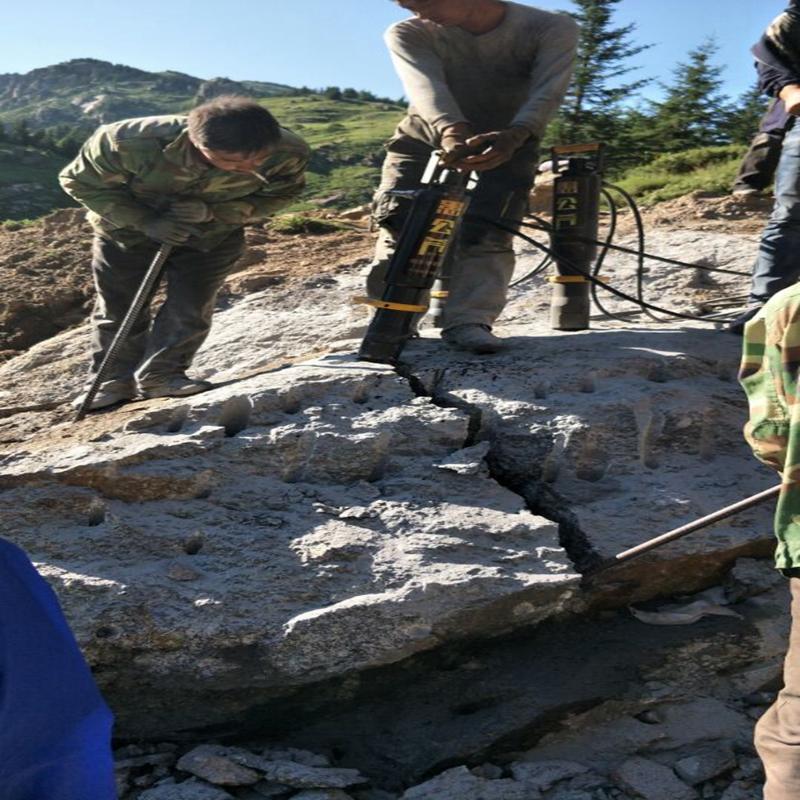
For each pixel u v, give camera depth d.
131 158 4.30
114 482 3.90
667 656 3.74
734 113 38.91
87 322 7.20
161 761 3.48
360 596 3.55
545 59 4.82
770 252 5.20
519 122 4.66
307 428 4.22
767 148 8.87
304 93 193.25
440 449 4.30
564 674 3.66
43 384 5.75
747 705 3.76
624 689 3.67
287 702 3.53
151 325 5.07
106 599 3.48
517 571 3.71
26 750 1.38
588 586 3.81
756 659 3.81
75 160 4.45
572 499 4.09
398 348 4.88
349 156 110.19
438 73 4.87
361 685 3.57
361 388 4.57
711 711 3.70
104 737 1.45
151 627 3.43
